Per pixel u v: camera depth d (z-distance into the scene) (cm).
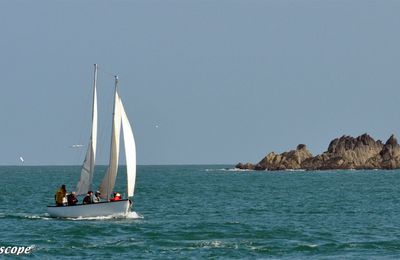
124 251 15100
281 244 16125
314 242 16512
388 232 18362
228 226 19175
